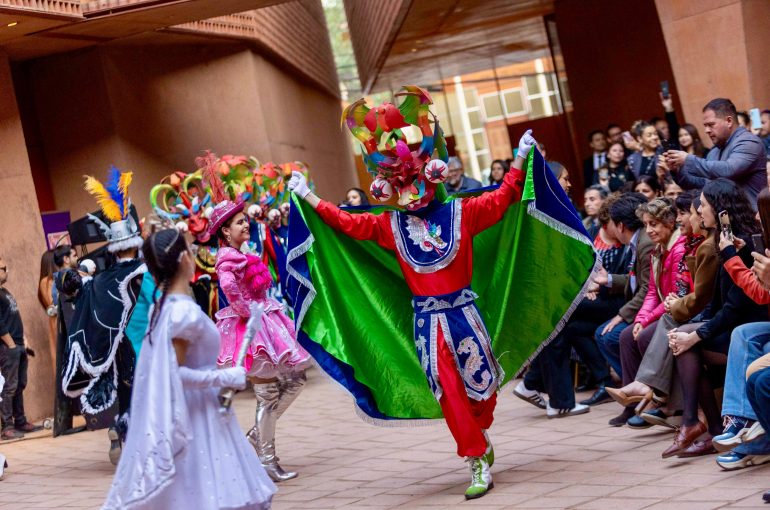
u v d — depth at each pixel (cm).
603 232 812
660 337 620
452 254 582
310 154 2094
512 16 2000
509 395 904
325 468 704
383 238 602
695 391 575
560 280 631
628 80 1786
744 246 555
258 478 450
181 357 441
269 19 1736
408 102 591
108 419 792
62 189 1398
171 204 1020
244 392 1156
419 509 552
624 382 695
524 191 601
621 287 774
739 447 525
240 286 685
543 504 519
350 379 623
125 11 1171
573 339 795
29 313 1150
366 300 630
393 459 704
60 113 1390
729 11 1133
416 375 623
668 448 581
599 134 1274
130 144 1408
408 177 589
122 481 430
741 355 528
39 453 932
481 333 586
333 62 2797
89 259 896
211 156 938
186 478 434
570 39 1839
